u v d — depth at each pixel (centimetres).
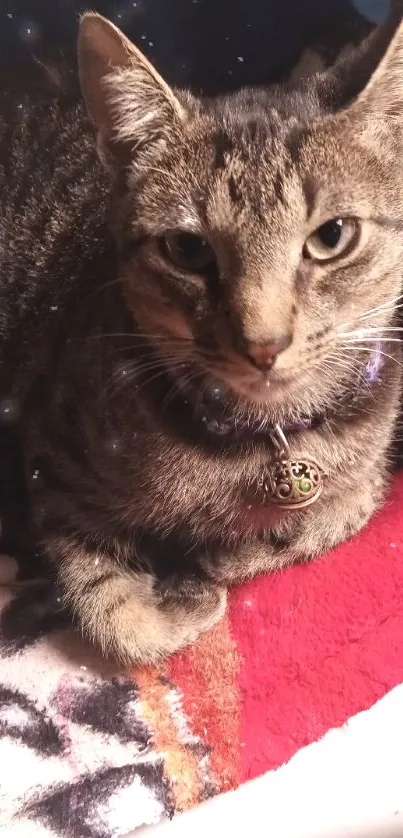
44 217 40
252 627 33
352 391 33
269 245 27
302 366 29
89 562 34
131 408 32
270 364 27
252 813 28
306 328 28
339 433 33
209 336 28
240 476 33
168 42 45
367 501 36
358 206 28
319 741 29
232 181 28
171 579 35
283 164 28
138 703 31
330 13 44
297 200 27
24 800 28
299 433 33
